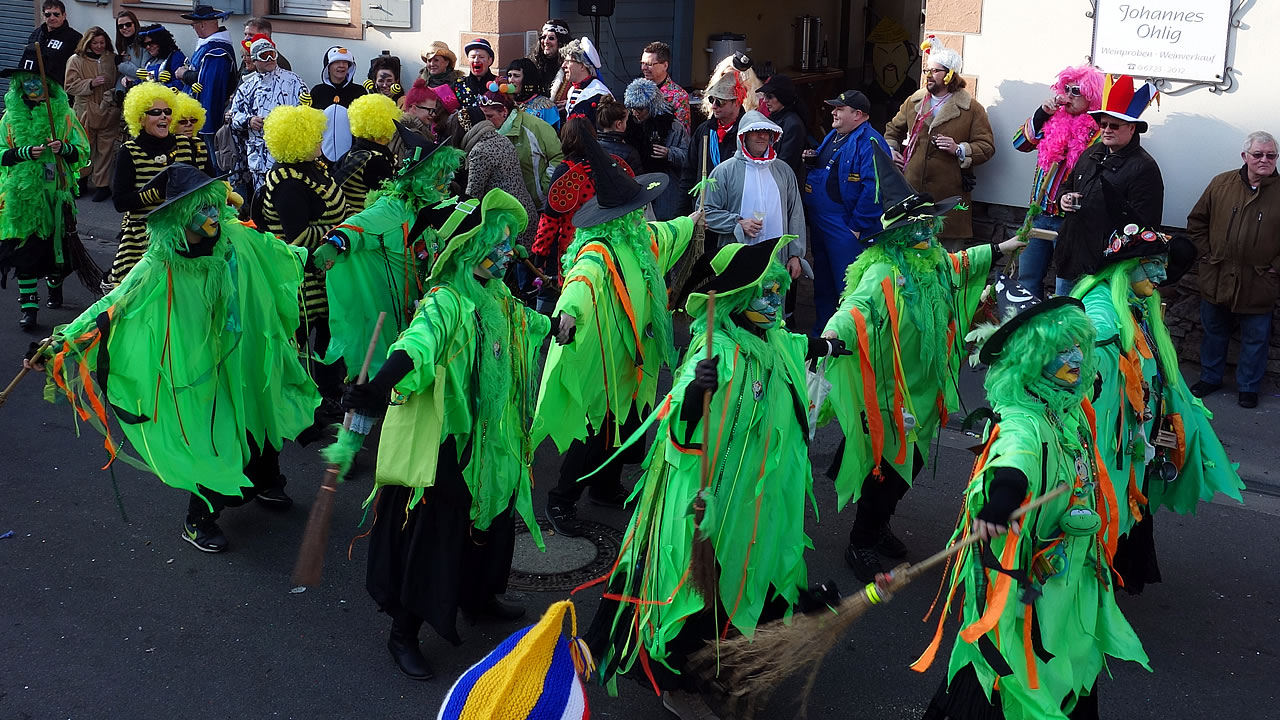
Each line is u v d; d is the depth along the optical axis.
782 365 4.82
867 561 6.11
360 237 6.61
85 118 13.77
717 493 4.55
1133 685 5.20
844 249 9.15
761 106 9.48
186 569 6.13
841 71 16.92
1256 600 5.92
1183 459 5.62
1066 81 8.73
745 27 15.55
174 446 5.88
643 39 14.10
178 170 5.81
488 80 10.76
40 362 5.69
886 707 5.02
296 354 6.58
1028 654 4.14
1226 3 8.49
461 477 4.93
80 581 5.99
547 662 3.54
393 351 4.56
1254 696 5.12
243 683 5.15
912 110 9.95
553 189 7.55
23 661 5.28
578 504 6.91
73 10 15.30
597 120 9.80
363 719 4.91
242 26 14.06
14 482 7.12
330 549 6.36
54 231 9.56
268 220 7.61
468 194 9.24
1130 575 5.72
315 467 7.40
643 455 6.93
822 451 7.95
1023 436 4.11
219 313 6.04
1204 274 8.38
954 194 9.64
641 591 4.66
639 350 6.16
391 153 8.11
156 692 5.07
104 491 7.04
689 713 4.77
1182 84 8.81
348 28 13.18
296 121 7.48
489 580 5.32
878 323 5.84
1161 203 8.23
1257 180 8.05
